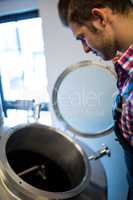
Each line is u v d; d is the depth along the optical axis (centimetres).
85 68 118
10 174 72
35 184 90
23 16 164
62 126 129
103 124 125
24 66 182
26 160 102
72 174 100
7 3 158
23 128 98
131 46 64
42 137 106
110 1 63
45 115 159
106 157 135
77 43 127
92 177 90
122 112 73
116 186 140
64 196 72
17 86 188
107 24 65
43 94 177
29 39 173
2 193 70
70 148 104
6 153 85
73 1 65
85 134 122
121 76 69
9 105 179
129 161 83
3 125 117
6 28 175
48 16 130
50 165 105
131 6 66
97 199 82
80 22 67
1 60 187
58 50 132
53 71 137
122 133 78
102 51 73
